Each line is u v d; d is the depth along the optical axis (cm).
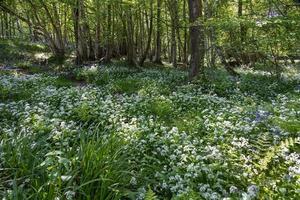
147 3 2767
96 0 2719
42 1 2938
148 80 1825
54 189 483
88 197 496
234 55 2884
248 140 809
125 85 1698
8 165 587
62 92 1391
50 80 1853
